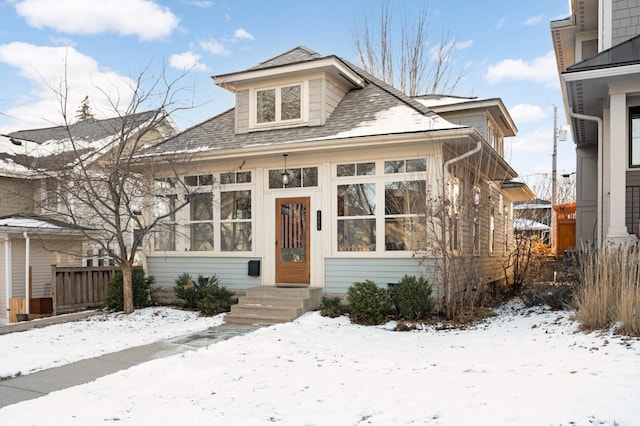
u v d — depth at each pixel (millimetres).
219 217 12219
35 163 14531
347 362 6570
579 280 8594
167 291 12688
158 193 12836
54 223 14891
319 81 11734
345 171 10938
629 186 9789
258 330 9039
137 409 4883
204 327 9617
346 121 11484
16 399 5375
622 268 7074
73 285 12258
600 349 5688
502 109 15133
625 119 8883
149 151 12750
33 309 13562
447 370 5789
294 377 5875
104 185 12227
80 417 4691
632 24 10344
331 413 4559
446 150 10375
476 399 4523
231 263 12016
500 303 12102
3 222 14203
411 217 10227
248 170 11953
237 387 5527
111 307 11898
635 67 8383
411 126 10391
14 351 7719
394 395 4949
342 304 10766
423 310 9406
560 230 17422
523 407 4125
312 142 10516
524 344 6668
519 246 14914
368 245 10648
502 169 13172
